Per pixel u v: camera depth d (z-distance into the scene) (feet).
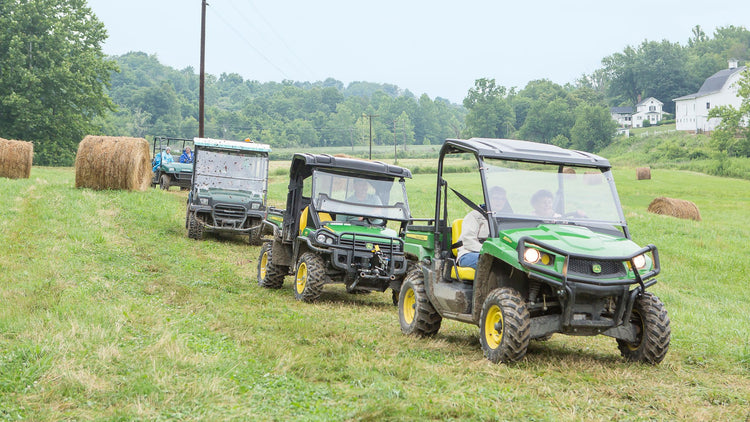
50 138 213.05
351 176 37.22
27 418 14.84
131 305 26.99
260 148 59.16
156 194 76.02
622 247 21.67
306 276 34.30
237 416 15.39
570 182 24.31
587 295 21.15
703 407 18.02
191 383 17.33
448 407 16.51
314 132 619.67
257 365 19.89
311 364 20.24
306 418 15.33
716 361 24.02
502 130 519.19
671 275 54.75
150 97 596.29
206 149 58.18
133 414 15.20
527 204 23.62
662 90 559.38
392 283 35.27
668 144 359.25
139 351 20.31
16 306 24.56
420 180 174.40
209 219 57.36
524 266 20.74
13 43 199.41
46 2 208.85
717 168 278.67
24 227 46.52
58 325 21.88
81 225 50.72
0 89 204.64
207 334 23.65
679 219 93.56
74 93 208.13
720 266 59.21
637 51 583.58
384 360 21.56
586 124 443.32
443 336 27.07
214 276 39.55
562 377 20.35
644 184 189.37
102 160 74.02
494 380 19.67
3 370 17.54
